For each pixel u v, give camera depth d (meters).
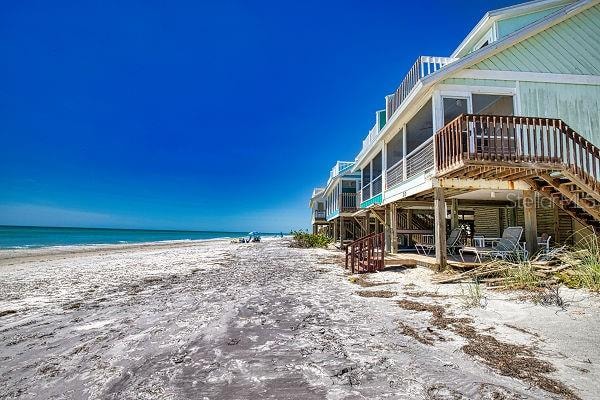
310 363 3.41
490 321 4.62
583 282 6.13
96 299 7.29
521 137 7.49
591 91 9.84
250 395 2.78
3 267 15.01
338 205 24.70
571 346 3.60
